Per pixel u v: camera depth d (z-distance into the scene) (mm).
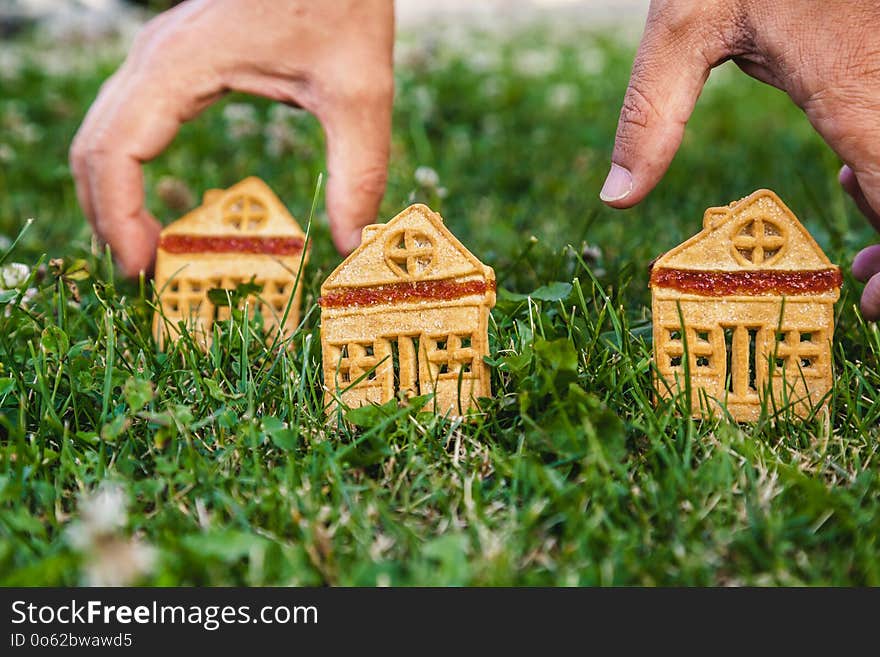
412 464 414
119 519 387
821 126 427
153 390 452
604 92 1262
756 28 427
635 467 416
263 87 516
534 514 385
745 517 391
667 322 445
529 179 824
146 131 511
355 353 449
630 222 692
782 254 443
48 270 531
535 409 432
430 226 447
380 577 368
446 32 1849
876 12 412
